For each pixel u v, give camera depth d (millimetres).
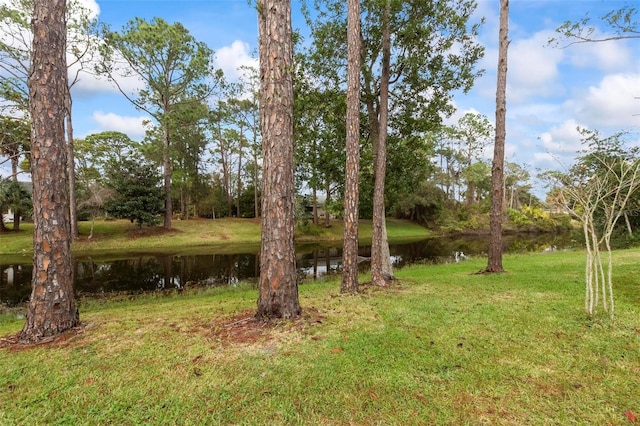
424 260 15812
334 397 2533
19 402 2539
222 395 2586
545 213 30594
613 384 2629
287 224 4238
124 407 2459
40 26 3867
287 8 4137
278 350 3377
